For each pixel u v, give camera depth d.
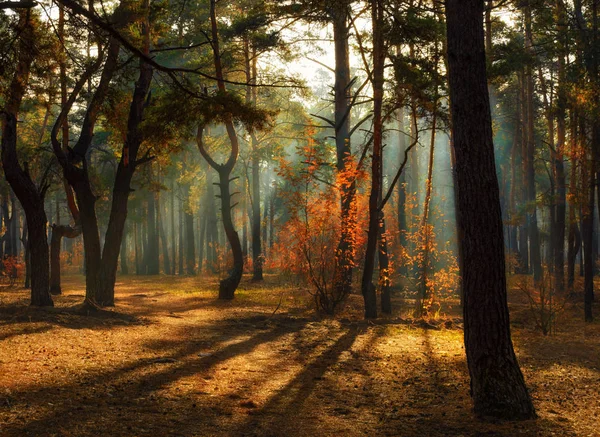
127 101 18.27
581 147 21.14
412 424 7.12
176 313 18.39
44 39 11.22
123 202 18.80
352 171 18.59
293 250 19.34
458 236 20.48
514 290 27.98
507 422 7.02
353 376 10.24
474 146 7.30
